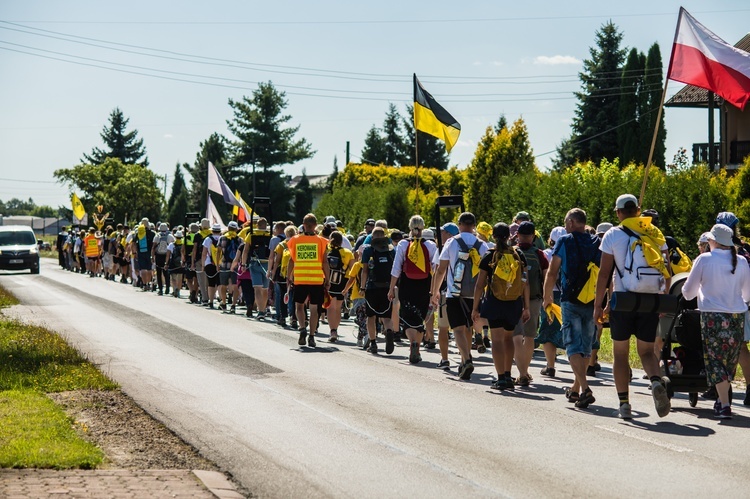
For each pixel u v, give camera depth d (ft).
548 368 57.82
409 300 62.95
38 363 56.44
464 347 55.42
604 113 268.00
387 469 34.19
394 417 43.86
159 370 57.98
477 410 45.80
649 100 244.22
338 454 36.45
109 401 46.75
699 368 47.44
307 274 70.08
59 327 82.89
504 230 51.37
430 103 93.30
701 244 50.78
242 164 428.97
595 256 46.75
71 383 50.52
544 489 31.53
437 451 37.04
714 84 64.80
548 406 47.14
